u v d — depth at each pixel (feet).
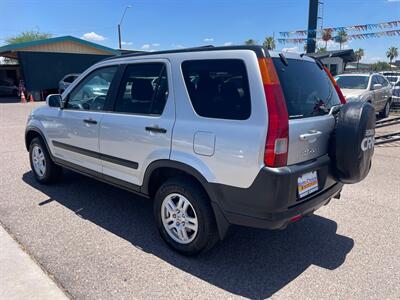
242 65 9.07
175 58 10.64
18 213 13.69
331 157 10.29
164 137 10.46
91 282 9.30
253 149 8.61
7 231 12.07
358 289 9.18
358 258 10.71
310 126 9.46
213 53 9.75
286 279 9.64
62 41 78.38
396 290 9.14
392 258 10.68
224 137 9.09
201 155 9.61
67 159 14.97
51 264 10.09
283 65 9.75
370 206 14.82
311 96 10.33
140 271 9.87
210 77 9.71
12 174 18.85
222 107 9.35
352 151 9.77
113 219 13.32
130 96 11.94
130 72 12.05
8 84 93.30
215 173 9.37
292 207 9.01
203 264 10.32
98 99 13.25
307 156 9.47
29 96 74.13
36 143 16.69
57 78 80.18
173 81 10.53
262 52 8.86
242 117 8.92
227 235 12.10
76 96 14.37
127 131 11.62
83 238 11.75
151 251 11.00
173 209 10.74
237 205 9.21
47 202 14.88
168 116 10.50
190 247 10.44
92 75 13.73
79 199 15.28
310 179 9.52
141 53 11.97
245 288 9.21
